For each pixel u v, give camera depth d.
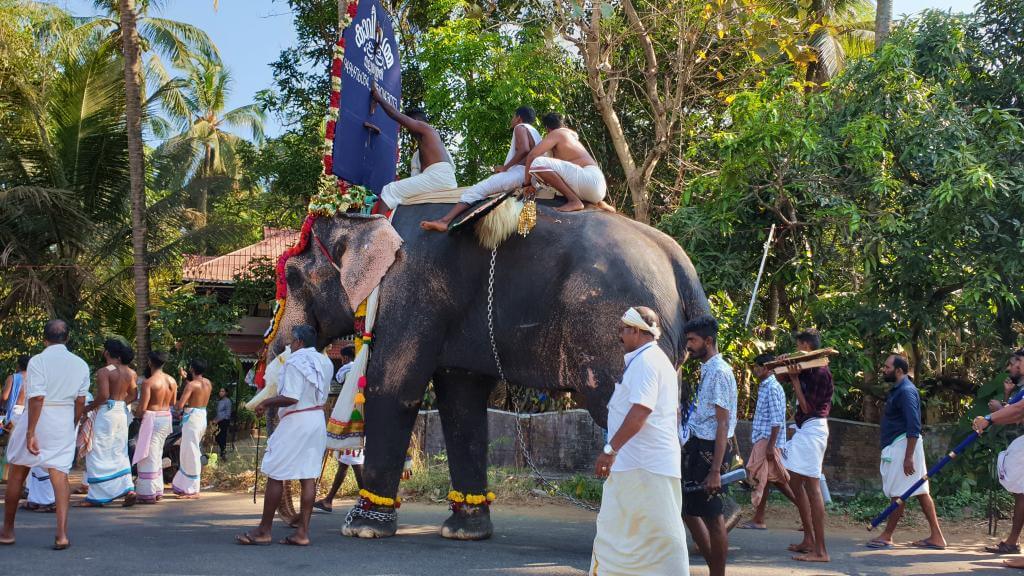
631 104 14.52
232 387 18.70
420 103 16.75
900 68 9.31
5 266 14.92
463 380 6.89
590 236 6.08
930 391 10.74
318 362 6.11
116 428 8.41
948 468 8.77
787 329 10.79
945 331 9.99
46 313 15.06
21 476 5.90
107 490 8.28
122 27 14.14
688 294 6.14
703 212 9.89
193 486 9.23
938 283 9.43
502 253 6.23
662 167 13.99
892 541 6.94
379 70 7.36
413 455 10.09
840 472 9.48
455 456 6.84
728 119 13.08
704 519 4.93
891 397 6.87
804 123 9.09
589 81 12.62
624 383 4.15
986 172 8.35
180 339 15.84
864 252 9.05
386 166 7.49
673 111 12.37
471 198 6.41
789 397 9.49
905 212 9.50
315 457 6.12
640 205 12.49
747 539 6.99
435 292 6.43
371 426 6.56
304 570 5.18
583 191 6.39
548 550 6.28
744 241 9.77
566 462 10.93
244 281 17.72
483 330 6.32
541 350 6.08
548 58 13.10
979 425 6.23
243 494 9.43
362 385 6.60
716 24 12.33
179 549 5.80
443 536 6.68
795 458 6.22
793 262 9.59
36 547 5.79
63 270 15.48
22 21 19.64
